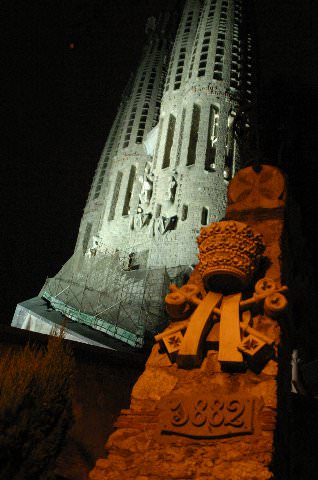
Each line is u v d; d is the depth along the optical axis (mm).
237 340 5508
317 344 8352
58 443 8523
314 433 9828
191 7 99312
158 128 86188
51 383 8898
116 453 5367
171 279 61469
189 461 5066
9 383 8484
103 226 84312
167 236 69375
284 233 6969
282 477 5449
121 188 88250
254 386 5414
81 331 53562
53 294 61625
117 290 60000
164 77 103688
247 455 4941
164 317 54500
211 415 5227
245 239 6020
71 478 10641
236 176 7559
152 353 6098
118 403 12328
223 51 86688
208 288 6168
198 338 5680
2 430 7922
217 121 79625
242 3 96562
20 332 12703
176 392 5637
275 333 5750
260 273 6391
